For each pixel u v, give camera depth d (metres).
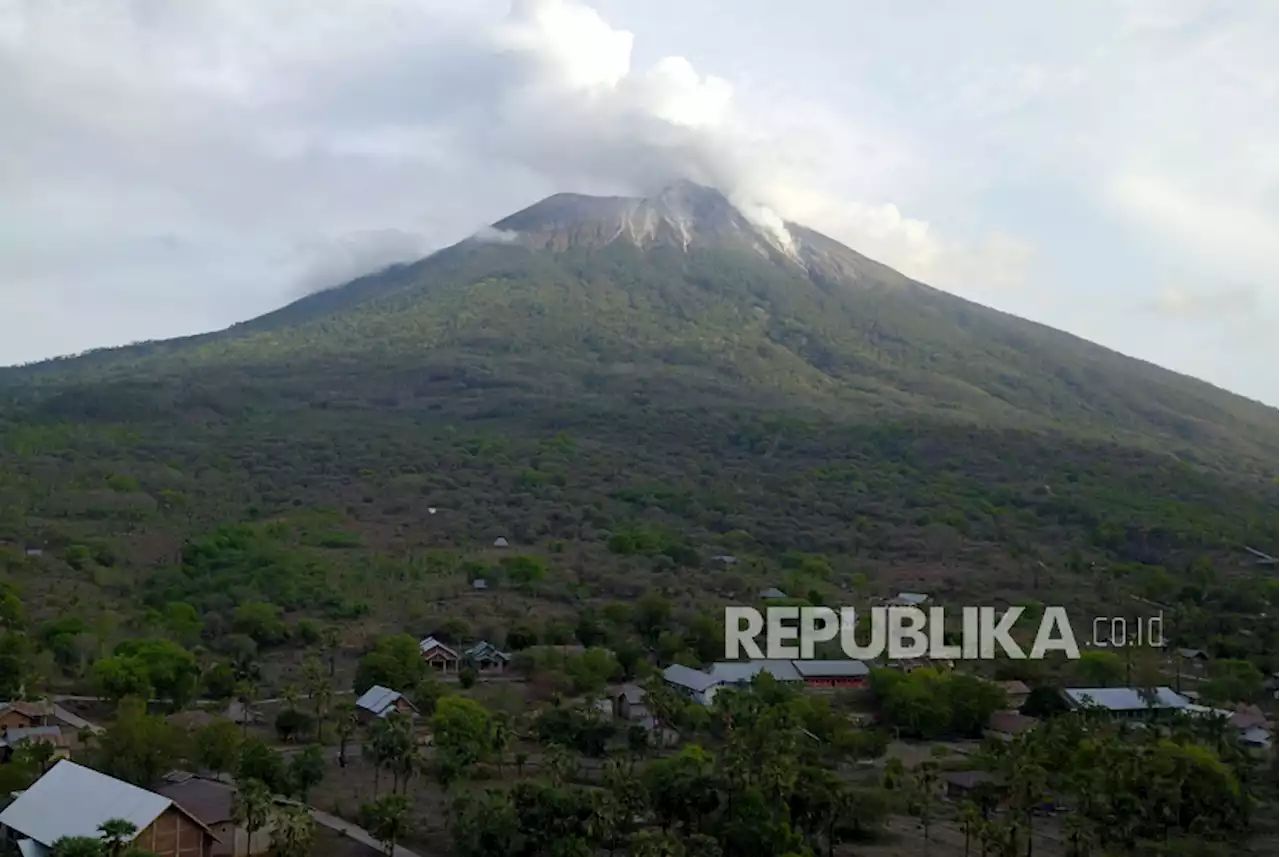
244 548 191.12
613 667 139.12
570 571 193.00
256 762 90.56
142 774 87.75
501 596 178.25
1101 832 90.12
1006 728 126.56
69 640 132.75
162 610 157.00
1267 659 156.75
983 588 191.88
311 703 123.44
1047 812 98.50
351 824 86.94
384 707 119.81
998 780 100.38
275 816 76.06
